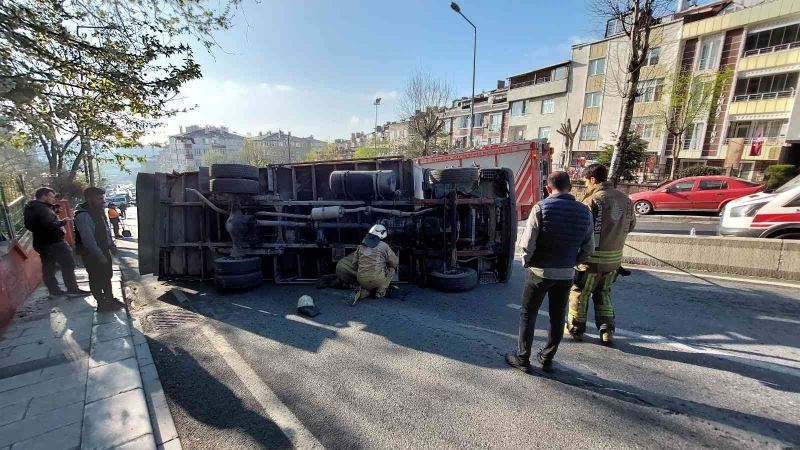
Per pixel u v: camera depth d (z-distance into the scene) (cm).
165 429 242
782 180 1942
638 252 673
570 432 233
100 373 302
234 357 345
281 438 233
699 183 1266
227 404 271
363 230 602
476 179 545
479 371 312
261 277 568
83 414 249
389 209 571
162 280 616
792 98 2081
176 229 616
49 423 240
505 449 219
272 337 389
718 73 2228
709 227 1070
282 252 581
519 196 1024
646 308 452
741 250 573
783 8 2055
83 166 1373
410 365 325
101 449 216
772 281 536
